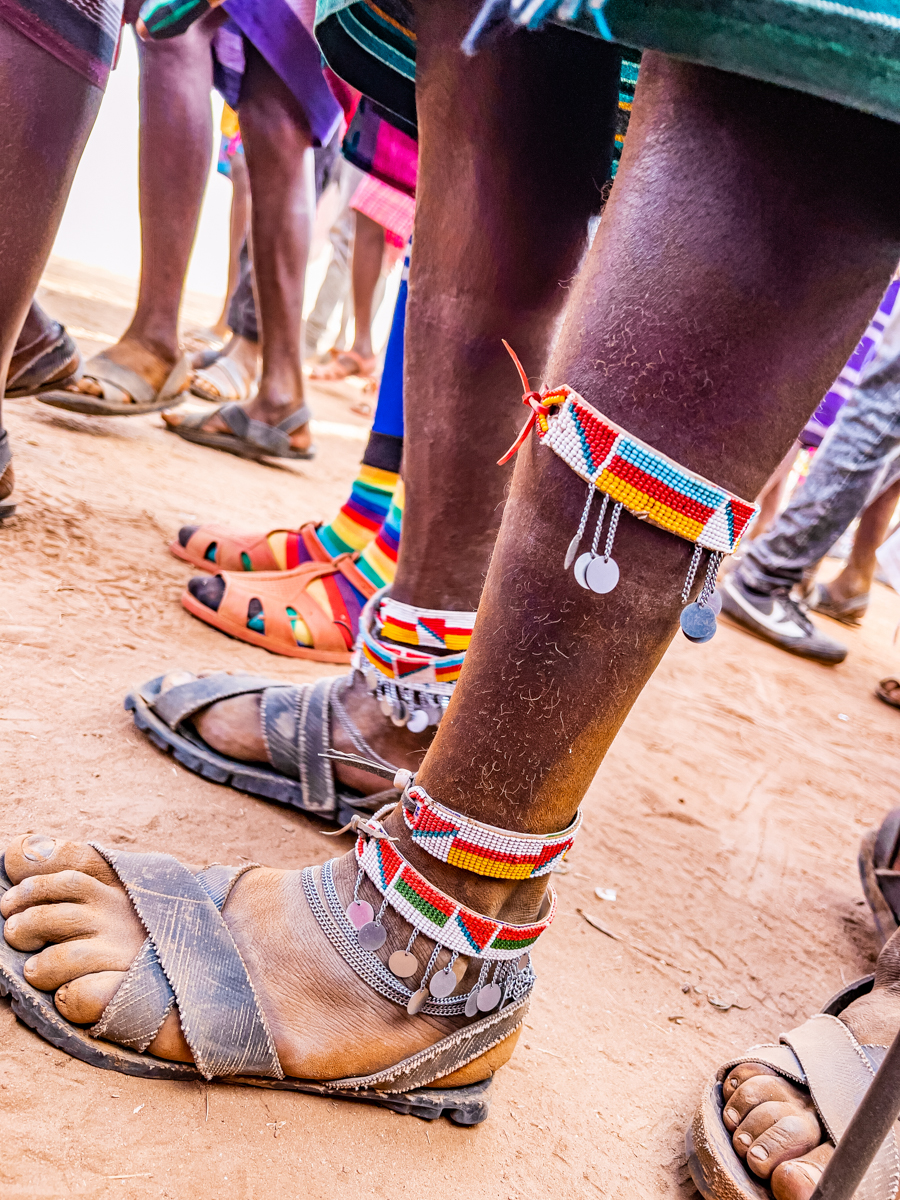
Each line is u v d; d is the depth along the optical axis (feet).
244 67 9.86
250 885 3.50
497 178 3.70
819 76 2.02
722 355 2.45
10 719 4.68
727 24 2.03
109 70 4.37
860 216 2.30
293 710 4.96
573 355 2.64
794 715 10.88
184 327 21.75
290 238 11.21
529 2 2.29
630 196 2.51
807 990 5.28
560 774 2.95
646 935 5.30
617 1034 4.35
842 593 17.78
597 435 2.56
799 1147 3.35
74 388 9.68
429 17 3.53
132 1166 2.67
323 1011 3.19
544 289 3.94
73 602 6.22
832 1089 3.52
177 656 6.06
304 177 10.83
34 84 4.07
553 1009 4.35
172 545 7.70
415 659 4.71
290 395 12.17
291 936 3.28
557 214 3.77
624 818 6.73
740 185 2.32
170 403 10.61
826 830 7.77
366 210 6.81
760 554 14.03
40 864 3.22
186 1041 2.98
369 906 3.25
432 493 4.43
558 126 3.56
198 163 9.59
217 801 4.77
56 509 7.65
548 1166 3.39
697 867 6.33
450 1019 3.34
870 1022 3.89
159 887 3.27
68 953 2.98
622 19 2.15
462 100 3.61
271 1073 3.12
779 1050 3.75
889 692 12.87
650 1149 3.68
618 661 2.77
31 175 4.27
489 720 2.92
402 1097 3.31
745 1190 3.26
